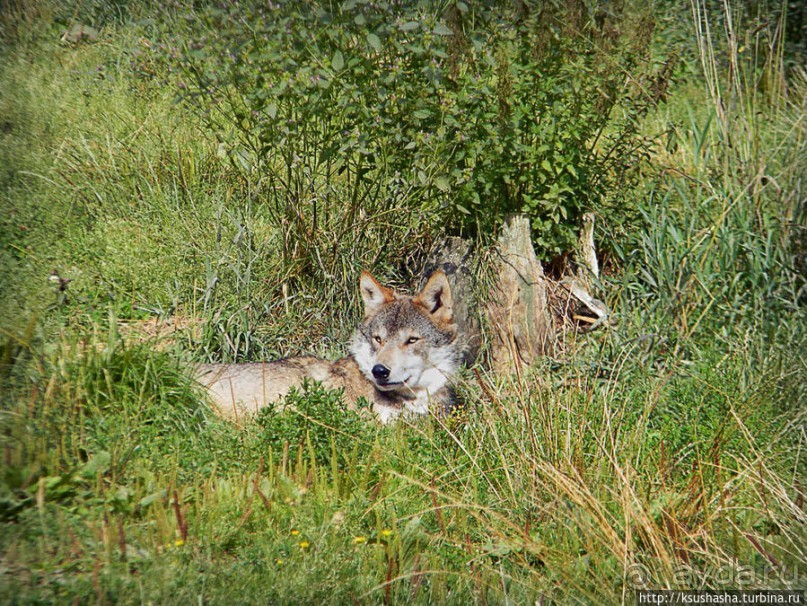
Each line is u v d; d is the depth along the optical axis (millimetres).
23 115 15727
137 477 8117
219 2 11273
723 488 8547
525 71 11844
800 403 10406
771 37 19031
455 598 7320
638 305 13078
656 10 18578
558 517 8414
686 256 13070
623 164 13758
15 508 7461
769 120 16125
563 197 12445
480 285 12273
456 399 11562
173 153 15578
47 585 6609
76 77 17891
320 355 12227
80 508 7609
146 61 16422
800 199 13195
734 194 14016
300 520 8055
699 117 17625
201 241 13266
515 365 11289
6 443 7922
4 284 10914
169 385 9562
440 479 9094
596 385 10484
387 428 10141
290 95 11281
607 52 12477
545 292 12586
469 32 11641
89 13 20719
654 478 9086
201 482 8438
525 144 12141
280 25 10867
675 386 11117
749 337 11867
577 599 7422
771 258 12781
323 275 12773
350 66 10977
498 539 8211
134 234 13602
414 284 13219
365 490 8781
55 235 13398
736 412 10188
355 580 7340
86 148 15359
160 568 6953
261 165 13438
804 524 8320
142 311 12266
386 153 12008
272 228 13484
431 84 11414
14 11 19328
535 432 9594
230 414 10180
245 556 7449
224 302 12219
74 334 10102
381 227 13273
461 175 11680
